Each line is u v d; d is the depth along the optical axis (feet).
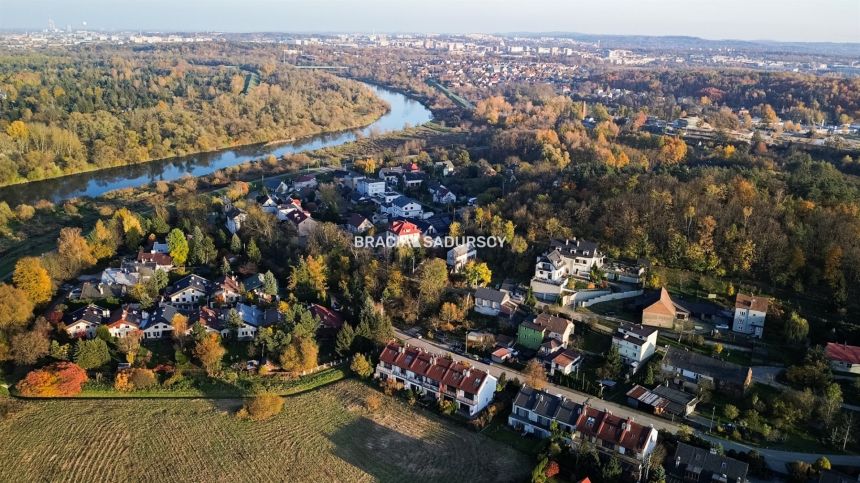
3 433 417.08
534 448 408.67
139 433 421.18
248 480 381.60
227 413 443.73
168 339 531.91
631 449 381.81
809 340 515.09
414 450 408.87
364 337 515.91
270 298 589.73
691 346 515.09
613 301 588.09
